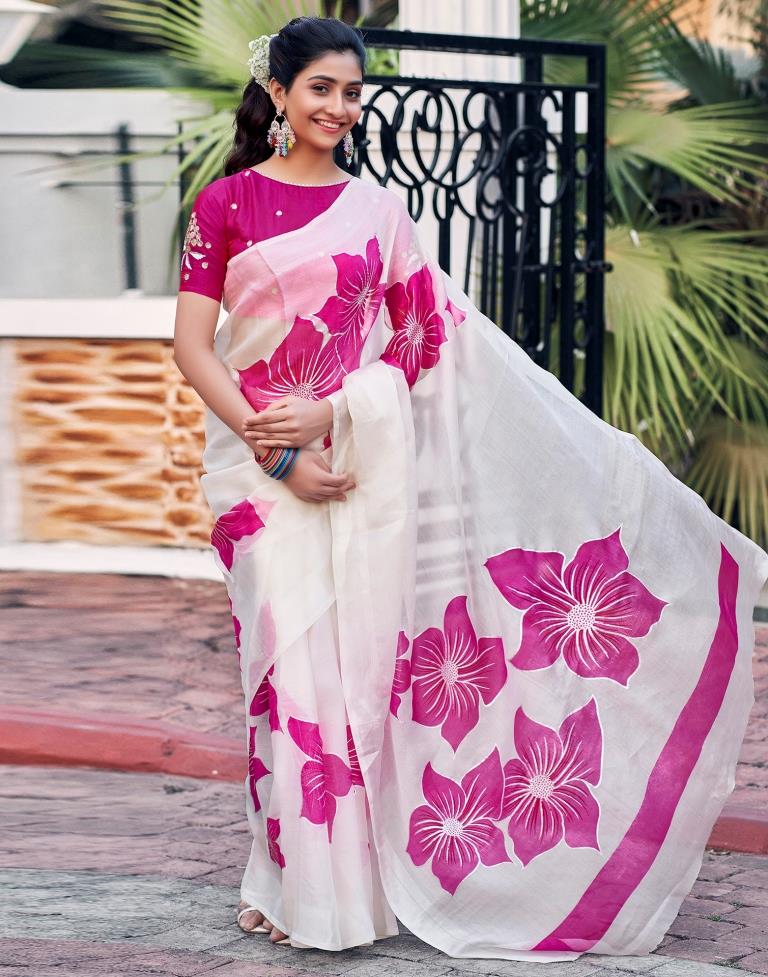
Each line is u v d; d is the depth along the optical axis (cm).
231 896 334
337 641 295
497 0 578
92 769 441
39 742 446
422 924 298
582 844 302
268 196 288
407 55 580
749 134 713
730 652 313
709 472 741
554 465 308
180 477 661
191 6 698
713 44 827
